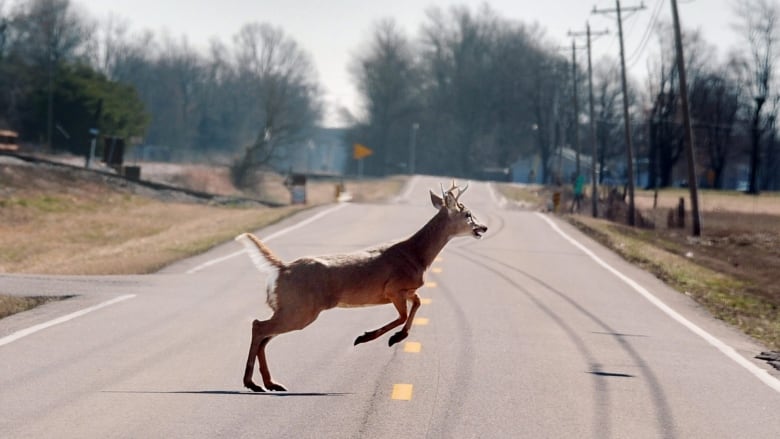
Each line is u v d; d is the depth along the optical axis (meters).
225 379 27.03
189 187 178.25
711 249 89.19
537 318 40.03
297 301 25.67
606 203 152.00
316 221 96.44
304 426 22.14
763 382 28.69
